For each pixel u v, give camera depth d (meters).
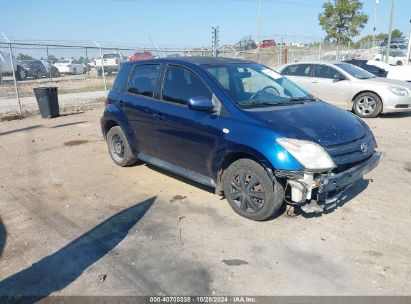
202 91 4.56
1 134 8.78
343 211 4.43
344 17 28.09
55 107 11.03
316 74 11.04
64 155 6.98
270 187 3.88
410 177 5.56
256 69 5.19
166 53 19.03
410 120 9.86
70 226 4.17
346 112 4.68
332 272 3.29
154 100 5.18
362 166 4.03
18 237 3.94
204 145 4.44
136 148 5.71
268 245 3.71
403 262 3.42
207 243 3.76
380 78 10.75
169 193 5.05
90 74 23.58
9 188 5.34
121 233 3.99
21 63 17.67
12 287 3.13
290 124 3.91
